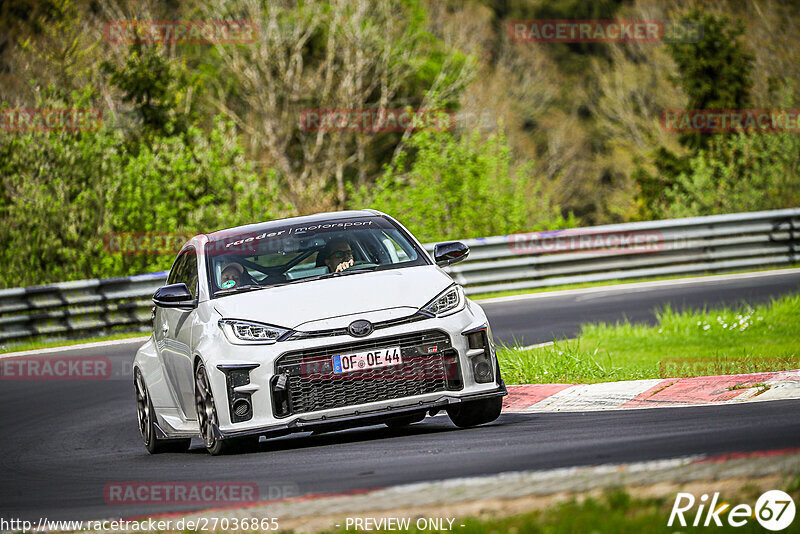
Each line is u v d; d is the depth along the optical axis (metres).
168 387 27.00
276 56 142.38
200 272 25.80
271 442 26.91
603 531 13.05
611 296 58.66
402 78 144.12
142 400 29.34
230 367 22.80
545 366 33.59
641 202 120.12
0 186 77.62
